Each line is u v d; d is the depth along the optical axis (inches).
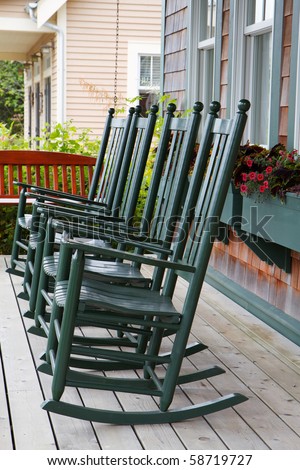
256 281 194.9
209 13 243.8
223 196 118.4
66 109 442.9
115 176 184.4
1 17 431.8
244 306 198.1
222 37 218.1
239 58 204.8
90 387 117.3
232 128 119.0
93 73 443.5
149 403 126.8
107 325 133.4
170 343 163.9
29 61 672.4
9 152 251.1
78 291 113.1
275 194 151.9
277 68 176.7
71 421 117.6
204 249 118.0
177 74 269.6
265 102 196.5
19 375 137.9
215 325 180.2
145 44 445.4
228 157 118.0
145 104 450.6
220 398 122.6
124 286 133.0
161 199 146.6
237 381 139.6
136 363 144.6
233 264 213.5
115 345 154.9
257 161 167.2
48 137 320.2
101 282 130.6
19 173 253.6
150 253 265.7
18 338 161.3
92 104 444.5
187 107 252.5
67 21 438.0
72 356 151.8
